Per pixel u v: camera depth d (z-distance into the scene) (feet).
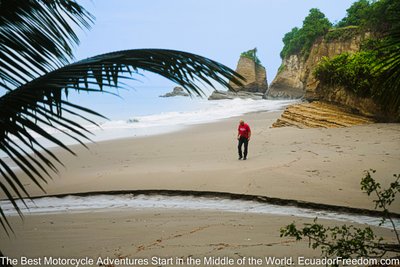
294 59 264.72
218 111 163.53
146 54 6.58
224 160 50.96
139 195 37.63
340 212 30.35
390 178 37.29
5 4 7.37
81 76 6.16
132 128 104.99
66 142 80.48
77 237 24.89
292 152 53.01
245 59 302.04
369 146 53.06
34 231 26.81
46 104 5.78
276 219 27.86
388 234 24.09
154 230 25.54
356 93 77.66
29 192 39.78
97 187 40.04
